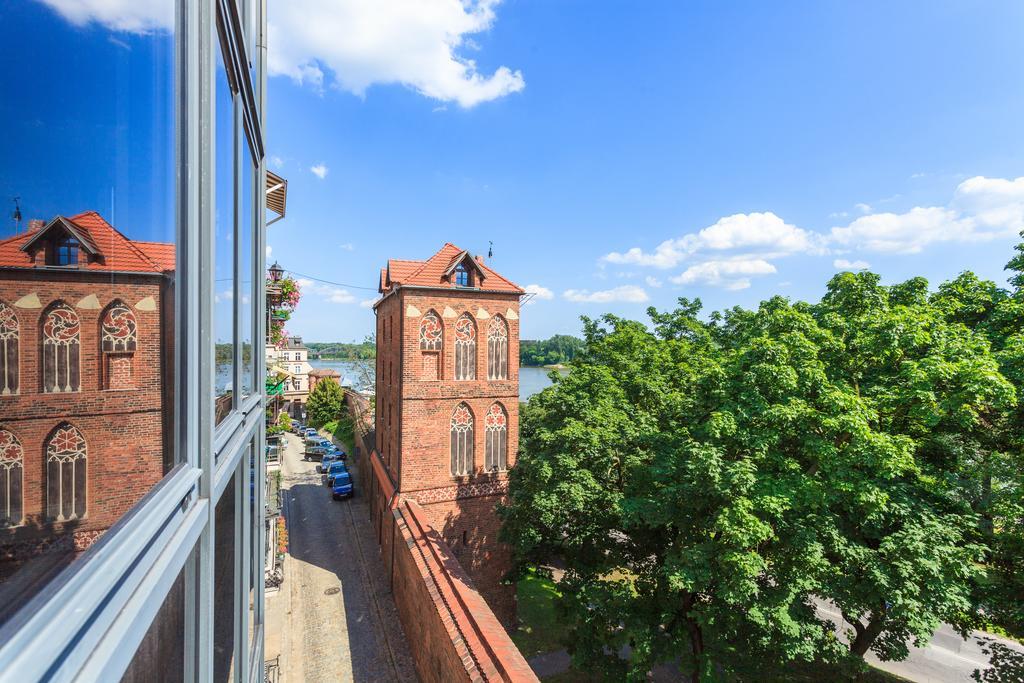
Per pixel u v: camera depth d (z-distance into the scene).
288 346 74.44
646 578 13.59
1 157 1.60
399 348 18.89
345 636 16.20
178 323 2.81
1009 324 12.91
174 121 2.80
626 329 22.75
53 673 1.37
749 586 9.46
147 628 2.07
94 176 2.11
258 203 7.55
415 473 18.45
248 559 6.14
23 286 1.79
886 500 9.84
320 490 32.47
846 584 9.98
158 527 2.25
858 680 14.67
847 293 14.71
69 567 1.71
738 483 10.12
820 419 10.56
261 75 7.92
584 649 13.10
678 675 15.50
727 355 21.47
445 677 11.45
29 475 1.79
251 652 6.78
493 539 19.58
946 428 11.82
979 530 11.15
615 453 13.75
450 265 18.75
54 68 1.85
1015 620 10.75
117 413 2.26
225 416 4.64
